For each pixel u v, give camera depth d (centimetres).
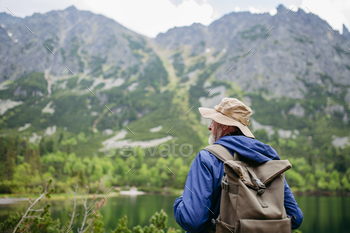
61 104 12925
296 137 11694
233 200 138
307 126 12625
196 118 13475
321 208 5262
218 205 153
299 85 15438
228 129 178
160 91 17300
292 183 8031
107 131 12775
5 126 10244
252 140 159
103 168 7169
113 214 3725
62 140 10300
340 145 10638
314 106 13675
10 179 3494
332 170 8788
